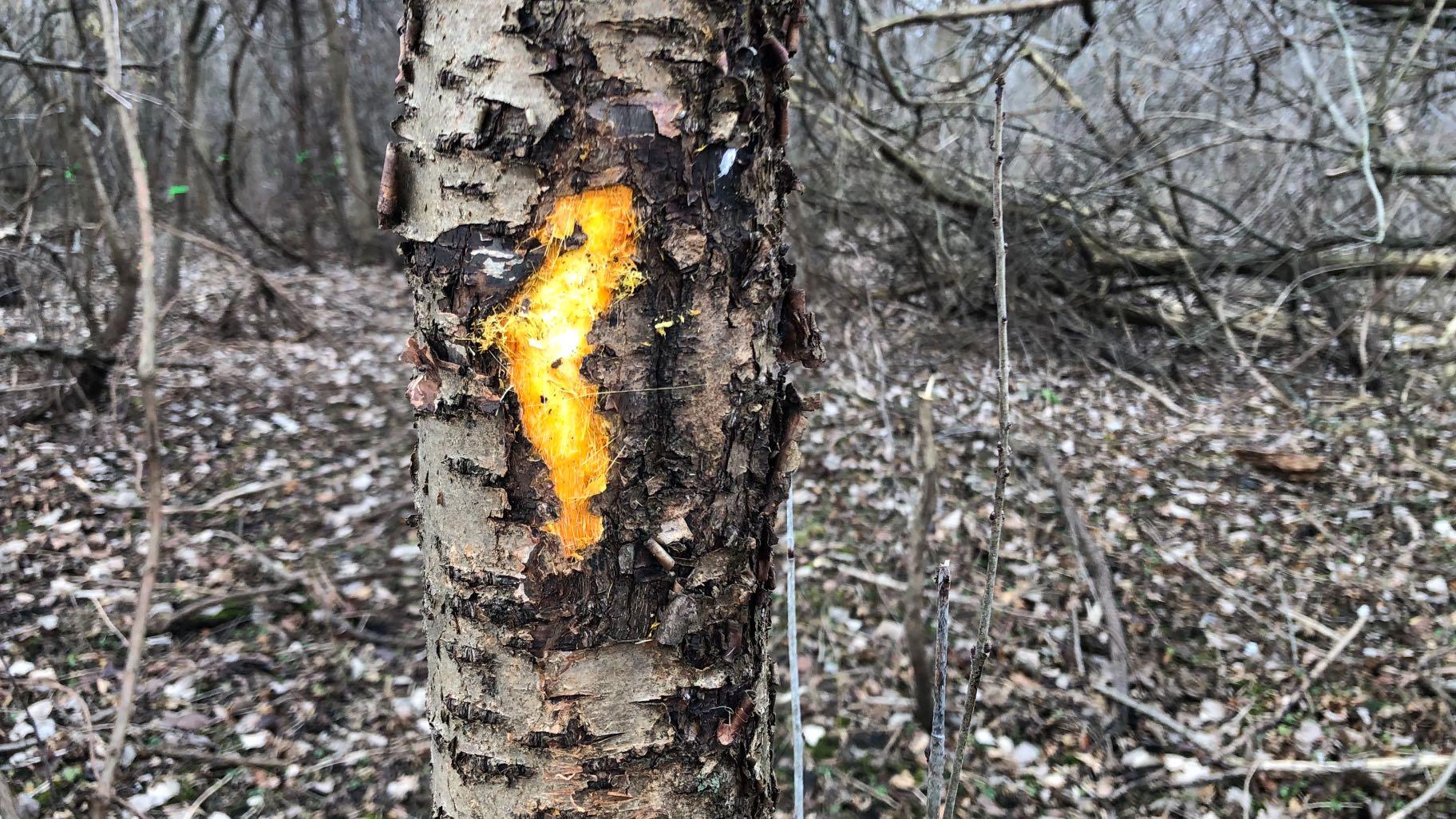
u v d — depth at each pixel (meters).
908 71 6.16
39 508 4.18
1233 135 6.10
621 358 1.00
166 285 6.70
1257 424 5.82
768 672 1.22
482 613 1.06
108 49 1.43
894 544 4.26
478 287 0.98
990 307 6.93
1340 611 3.84
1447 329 6.22
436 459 1.07
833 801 2.80
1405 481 4.89
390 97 11.72
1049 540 4.32
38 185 5.27
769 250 1.04
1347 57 4.79
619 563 1.04
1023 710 3.21
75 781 2.64
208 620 3.49
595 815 1.09
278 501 4.53
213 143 10.15
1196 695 3.36
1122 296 7.46
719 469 1.05
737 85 0.97
